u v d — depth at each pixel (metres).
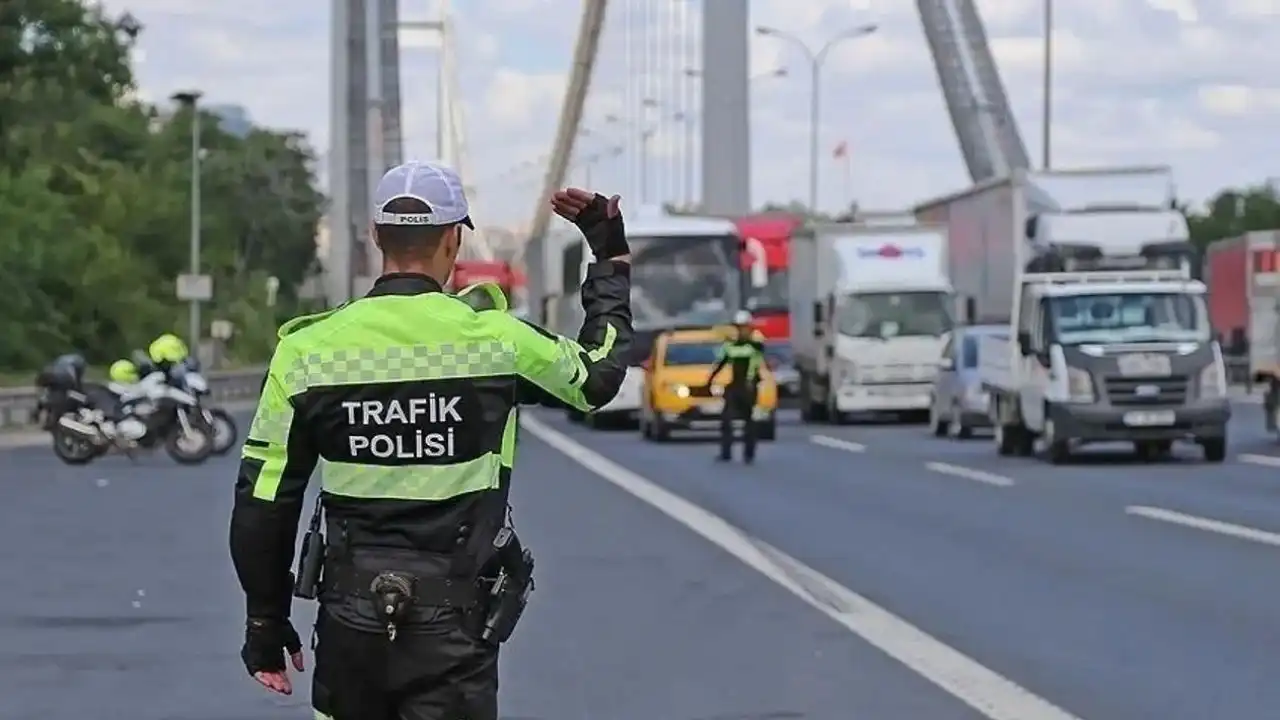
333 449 5.39
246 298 90.88
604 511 22.70
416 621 5.33
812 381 48.72
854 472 29.12
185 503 24.38
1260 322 37.12
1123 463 30.59
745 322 31.69
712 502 23.83
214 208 102.31
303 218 113.88
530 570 5.55
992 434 41.34
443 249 5.53
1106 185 41.00
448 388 5.38
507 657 12.41
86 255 65.19
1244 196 117.62
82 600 15.35
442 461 5.37
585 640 13.09
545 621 13.95
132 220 75.88
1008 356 32.59
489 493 5.43
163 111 108.69
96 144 81.19
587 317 5.76
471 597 5.37
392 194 5.50
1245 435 38.34
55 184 73.06
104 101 76.88
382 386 5.36
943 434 40.78
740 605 14.72
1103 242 38.81
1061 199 40.84
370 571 5.35
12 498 25.19
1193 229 114.38
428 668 5.33
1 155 71.12
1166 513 21.44
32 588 16.09
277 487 5.43
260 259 112.00
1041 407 30.66
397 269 5.51
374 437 5.36
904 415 49.28
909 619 13.87
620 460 33.03
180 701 11.15
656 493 25.38
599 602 14.93
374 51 94.81
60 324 63.12
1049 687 11.05
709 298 47.00
